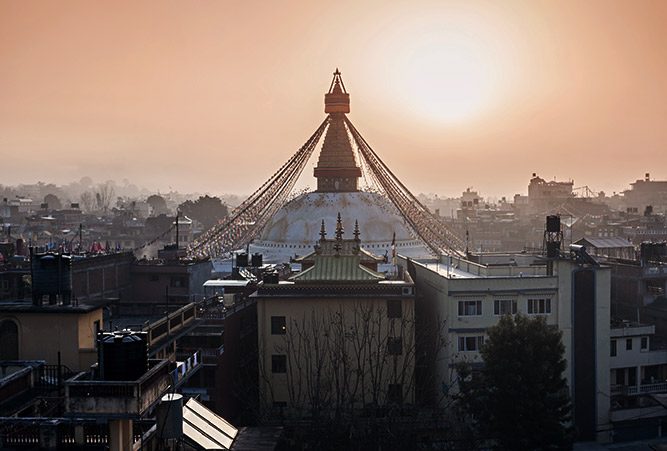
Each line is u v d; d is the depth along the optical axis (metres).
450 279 62.44
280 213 109.88
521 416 50.50
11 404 32.84
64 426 31.45
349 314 61.50
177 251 96.94
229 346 62.50
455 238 109.94
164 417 34.03
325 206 105.75
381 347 60.34
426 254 102.69
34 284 41.00
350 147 111.50
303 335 60.84
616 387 67.94
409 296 60.94
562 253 67.25
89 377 30.11
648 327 69.62
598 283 64.88
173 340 46.25
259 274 80.44
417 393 62.97
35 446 30.81
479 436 54.56
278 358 61.94
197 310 62.00
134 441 33.22
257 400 62.75
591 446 64.00
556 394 55.75
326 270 63.53
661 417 67.25
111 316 50.25
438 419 56.22
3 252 101.69
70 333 40.06
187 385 58.56
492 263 82.94
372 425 49.88
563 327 64.31
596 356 64.94
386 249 100.62
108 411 27.94
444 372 62.78
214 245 106.44
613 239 105.75
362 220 103.38
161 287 83.25
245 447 42.44
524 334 51.50
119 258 80.56
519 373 50.91
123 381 28.11
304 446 52.62
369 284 61.41
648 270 77.94
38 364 36.12
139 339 28.97
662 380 70.81
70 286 41.84
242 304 68.12
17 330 40.28
